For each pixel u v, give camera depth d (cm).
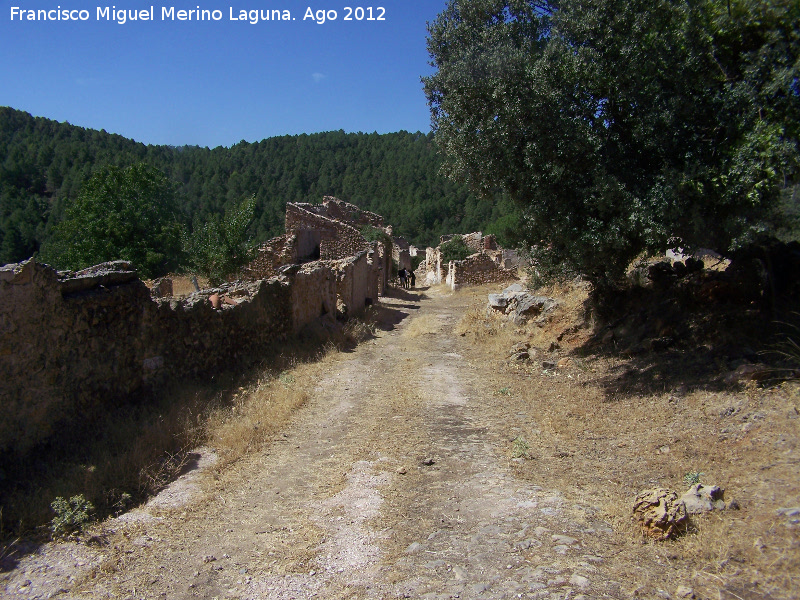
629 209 808
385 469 642
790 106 776
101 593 418
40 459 632
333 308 1805
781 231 965
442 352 1416
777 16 788
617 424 726
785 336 809
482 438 747
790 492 460
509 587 394
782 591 348
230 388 973
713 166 809
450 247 3947
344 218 4562
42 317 664
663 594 364
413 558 448
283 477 641
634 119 873
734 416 646
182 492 598
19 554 470
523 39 902
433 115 1044
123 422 738
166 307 909
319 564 450
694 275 1113
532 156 873
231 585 427
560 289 1493
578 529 471
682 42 813
